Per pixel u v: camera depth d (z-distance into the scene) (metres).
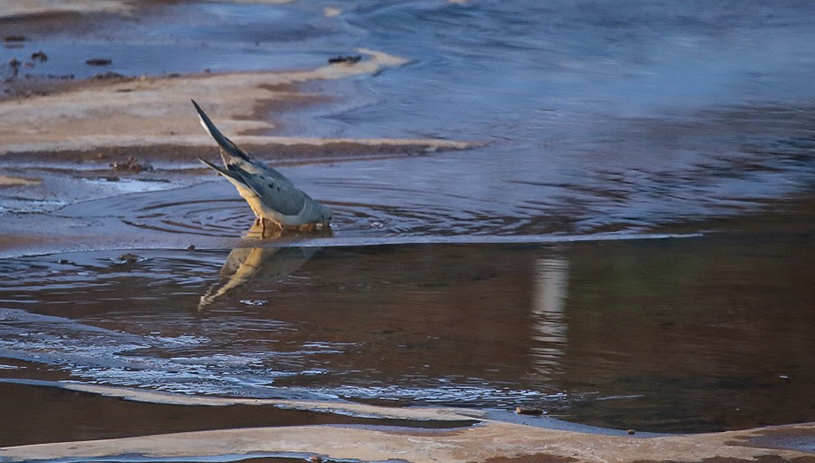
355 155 19.62
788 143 20.89
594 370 9.23
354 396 8.64
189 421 7.96
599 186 17.23
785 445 7.38
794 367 9.34
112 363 9.34
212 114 23.17
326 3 45.06
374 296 11.46
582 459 7.07
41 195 16.06
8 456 7.14
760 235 14.23
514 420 8.06
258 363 9.40
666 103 25.73
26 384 8.77
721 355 9.63
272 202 14.02
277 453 7.21
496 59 33.50
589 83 28.97
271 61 32.62
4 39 35.94
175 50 34.69
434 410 8.20
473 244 13.75
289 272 12.42
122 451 7.24
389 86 28.30
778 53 34.19
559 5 44.09
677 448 7.27
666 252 13.35
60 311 10.88
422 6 43.97
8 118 22.17
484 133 22.19
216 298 11.37
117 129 21.27
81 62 31.84
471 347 9.83
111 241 13.65
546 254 13.27
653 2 44.50
